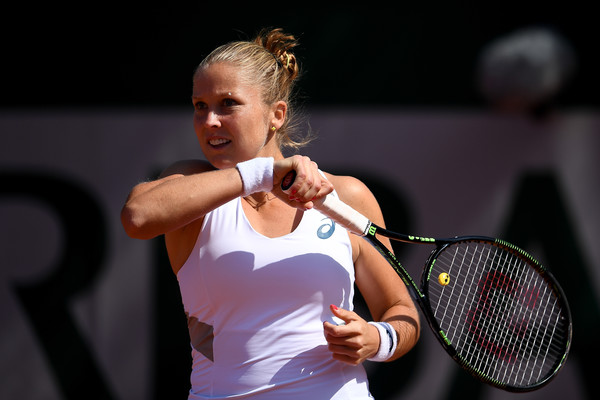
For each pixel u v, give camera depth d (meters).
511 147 18.27
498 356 8.58
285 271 7.27
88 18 18.52
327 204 7.41
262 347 7.24
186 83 18.53
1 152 18.09
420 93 18.48
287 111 8.40
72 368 17.80
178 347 18.00
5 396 17.64
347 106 18.42
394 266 7.90
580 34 18.42
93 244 18.06
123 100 18.41
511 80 17.77
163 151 18.34
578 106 18.30
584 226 18.12
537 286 10.62
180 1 18.58
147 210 6.93
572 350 17.92
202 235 7.41
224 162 7.79
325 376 7.37
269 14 18.59
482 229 18.11
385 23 18.61
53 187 18.11
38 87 18.31
